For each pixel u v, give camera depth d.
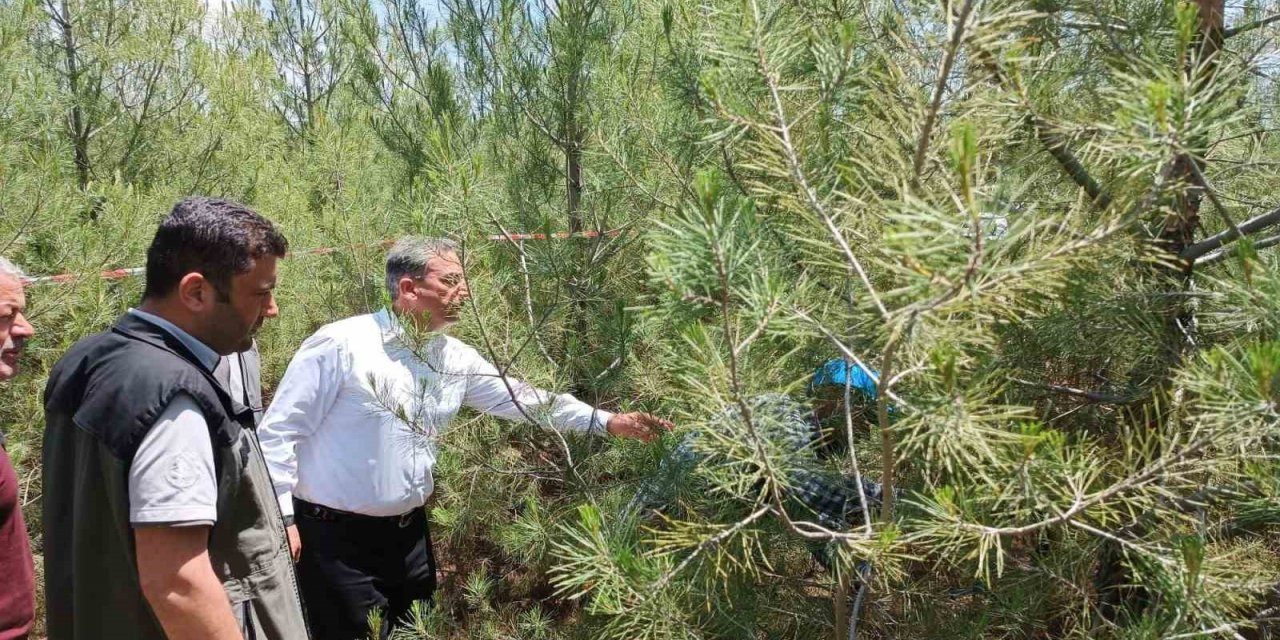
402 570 2.53
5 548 1.87
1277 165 1.82
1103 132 1.38
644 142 2.58
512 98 3.57
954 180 1.26
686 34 2.17
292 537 2.27
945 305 1.03
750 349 1.56
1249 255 1.27
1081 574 1.69
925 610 1.87
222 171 5.45
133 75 5.46
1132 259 1.65
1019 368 1.87
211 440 1.47
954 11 1.20
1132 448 1.34
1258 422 1.17
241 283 1.49
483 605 2.63
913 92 1.35
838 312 1.52
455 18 3.89
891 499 1.42
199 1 5.71
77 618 1.50
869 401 1.95
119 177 4.21
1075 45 1.83
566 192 3.62
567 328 2.95
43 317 3.44
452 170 2.13
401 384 2.35
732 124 1.37
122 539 1.42
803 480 1.75
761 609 1.94
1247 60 1.78
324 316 4.21
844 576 1.58
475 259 2.33
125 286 3.74
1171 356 1.75
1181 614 1.32
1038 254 1.09
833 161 1.44
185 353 1.49
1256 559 1.60
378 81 4.76
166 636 1.50
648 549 1.89
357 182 4.45
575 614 2.56
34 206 3.48
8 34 3.96
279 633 1.64
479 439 2.71
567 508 2.41
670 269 1.20
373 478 2.36
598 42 3.39
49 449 1.55
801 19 1.81
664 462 2.01
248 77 5.65
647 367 2.39
